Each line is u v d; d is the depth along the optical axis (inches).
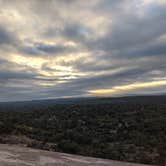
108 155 623.2
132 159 577.3
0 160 322.3
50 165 321.1
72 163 346.0
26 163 320.2
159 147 721.0
